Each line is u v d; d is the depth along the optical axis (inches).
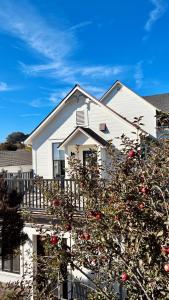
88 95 604.7
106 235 135.6
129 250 127.3
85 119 613.3
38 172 659.4
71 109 633.6
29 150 1401.3
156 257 119.9
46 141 657.6
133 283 143.2
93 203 161.0
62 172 635.5
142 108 792.9
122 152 173.9
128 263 134.3
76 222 172.7
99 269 170.7
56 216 175.9
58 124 646.5
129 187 135.2
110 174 172.4
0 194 332.2
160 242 119.0
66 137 630.5
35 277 182.1
